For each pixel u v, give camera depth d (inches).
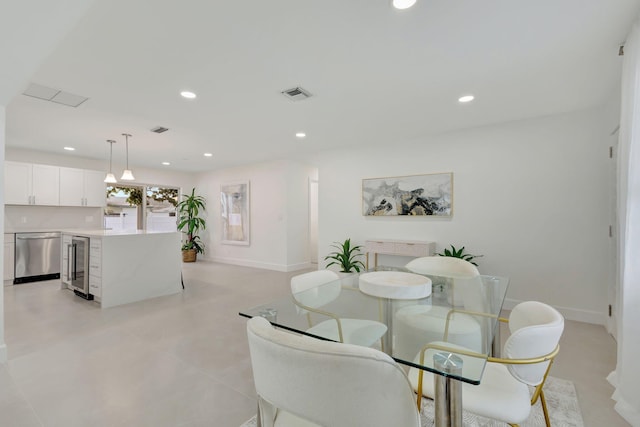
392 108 125.4
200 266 266.5
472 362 44.9
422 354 49.2
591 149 128.0
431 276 98.0
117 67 90.4
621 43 78.2
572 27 71.9
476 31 73.8
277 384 34.3
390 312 67.5
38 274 203.0
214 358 96.7
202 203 306.0
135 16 67.3
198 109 125.2
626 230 72.6
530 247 141.0
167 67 90.7
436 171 165.9
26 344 106.0
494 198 149.7
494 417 46.1
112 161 241.8
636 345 68.5
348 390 30.6
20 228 206.5
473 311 67.8
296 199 255.4
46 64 88.4
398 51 82.8
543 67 91.4
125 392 78.2
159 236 170.9
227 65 89.9
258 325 37.9
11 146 191.2
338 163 203.3
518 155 143.6
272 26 71.7
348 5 64.6
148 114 131.0
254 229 265.9
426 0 63.1
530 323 57.2
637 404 67.2
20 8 52.3
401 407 32.7
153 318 133.3
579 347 104.3
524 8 65.5
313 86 104.2
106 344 106.4
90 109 124.3
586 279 129.2
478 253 153.8
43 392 77.9
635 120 70.5
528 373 46.2
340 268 200.8
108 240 151.0
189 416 69.3
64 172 215.5
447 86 104.5
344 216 201.3
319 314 66.1
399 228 179.6
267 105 121.3
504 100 117.2
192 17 68.1
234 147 195.3
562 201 134.2
